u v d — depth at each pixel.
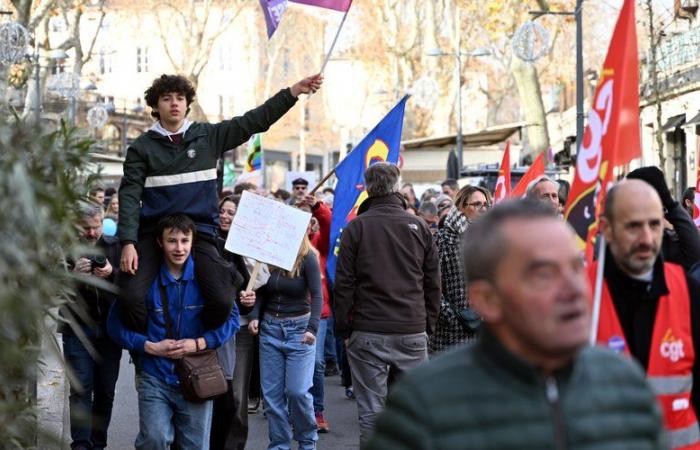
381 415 3.70
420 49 64.19
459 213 10.50
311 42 87.25
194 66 50.59
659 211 5.36
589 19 61.47
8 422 4.99
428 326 9.79
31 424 5.30
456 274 10.35
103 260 9.94
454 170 36.09
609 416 3.63
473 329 10.29
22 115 5.81
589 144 5.59
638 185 5.39
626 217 5.33
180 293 8.48
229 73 92.75
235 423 10.33
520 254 3.62
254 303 10.66
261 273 10.80
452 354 3.75
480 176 35.81
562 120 52.38
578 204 5.63
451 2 62.50
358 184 12.71
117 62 79.69
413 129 64.44
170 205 8.56
